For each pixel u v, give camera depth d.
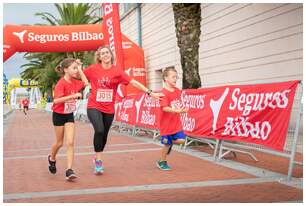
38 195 4.83
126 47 19.98
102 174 6.13
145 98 11.46
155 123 10.62
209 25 14.43
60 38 17.81
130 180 5.64
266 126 5.98
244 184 5.21
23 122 21.70
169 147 6.42
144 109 11.50
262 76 11.52
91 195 4.79
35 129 15.98
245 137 6.48
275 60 10.93
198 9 9.57
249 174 5.86
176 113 6.37
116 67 6.12
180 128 6.40
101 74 6.01
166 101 6.28
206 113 7.70
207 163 6.93
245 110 6.52
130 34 24.72
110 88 6.09
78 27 18.17
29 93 68.94
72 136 5.74
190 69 9.61
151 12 20.67
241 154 7.89
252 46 11.95
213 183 5.32
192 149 8.73
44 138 12.09
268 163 6.82
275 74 10.95
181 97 8.76
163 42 19.23
